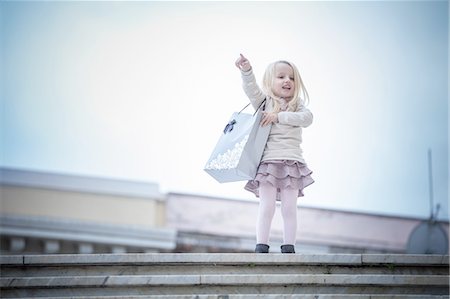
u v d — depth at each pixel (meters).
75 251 21.84
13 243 21.50
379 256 9.04
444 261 9.05
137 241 22.11
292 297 8.52
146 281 8.69
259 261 8.94
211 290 8.70
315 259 8.97
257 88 9.77
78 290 8.73
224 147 9.62
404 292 8.79
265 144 9.59
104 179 23.30
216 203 23.77
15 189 22.81
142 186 23.31
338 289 8.76
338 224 24.47
